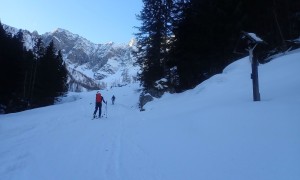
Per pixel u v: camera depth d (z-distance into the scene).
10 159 7.12
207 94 16.59
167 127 10.05
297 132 6.16
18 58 43.47
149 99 28.92
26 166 6.51
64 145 8.88
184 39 28.00
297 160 4.92
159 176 5.46
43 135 11.16
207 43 25.89
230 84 16.56
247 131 7.14
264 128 7.00
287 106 8.39
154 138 8.82
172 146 7.46
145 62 32.81
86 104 38.00
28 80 50.09
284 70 15.32
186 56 27.58
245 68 18.31
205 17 26.11
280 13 25.83
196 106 13.97
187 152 6.69
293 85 11.89
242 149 6.06
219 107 10.68
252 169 5.03
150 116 15.76
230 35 25.02
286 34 25.78
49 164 6.67
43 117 19.69
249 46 11.14
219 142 6.90
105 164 6.53
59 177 5.73
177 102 19.41
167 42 31.75
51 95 52.81
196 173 5.34
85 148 8.36
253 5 25.02
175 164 6.03
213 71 27.27
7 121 17.78
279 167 4.85
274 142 5.98
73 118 18.72
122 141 9.15
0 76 39.22
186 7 28.95
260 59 22.89
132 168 6.10
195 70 28.47
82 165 6.53
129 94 60.72
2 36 42.47
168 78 31.03
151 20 32.16
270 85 13.41
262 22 25.80
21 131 12.82
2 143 9.45
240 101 11.51
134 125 12.93
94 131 11.98
